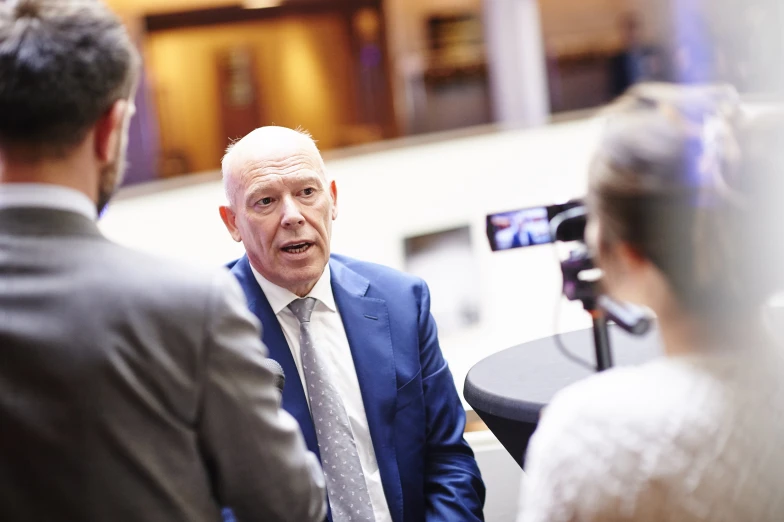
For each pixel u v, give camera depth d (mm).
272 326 1687
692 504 841
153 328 949
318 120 8977
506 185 5961
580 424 888
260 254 1675
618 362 1658
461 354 4438
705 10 7543
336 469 1617
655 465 851
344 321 1727
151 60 8281
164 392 948
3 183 962
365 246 5301
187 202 5070
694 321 901
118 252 982
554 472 889
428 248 5070
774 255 881
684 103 942
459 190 5793
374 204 5477
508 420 1524
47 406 923
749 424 859
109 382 926
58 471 931
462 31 9133
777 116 914
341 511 1604
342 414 1638
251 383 994
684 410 862
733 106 938
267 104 8773
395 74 9125
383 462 1656
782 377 882
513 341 4582
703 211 883
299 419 1638
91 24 972
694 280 887
